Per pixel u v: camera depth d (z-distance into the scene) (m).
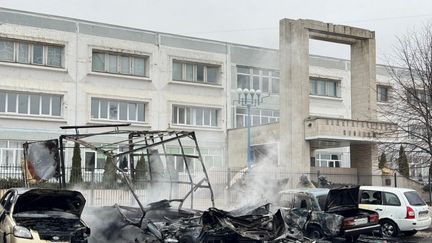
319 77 43.88
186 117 38.34
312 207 15.19
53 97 33.59
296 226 14.88
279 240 12.08
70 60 33.91
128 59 36.47
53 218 12.24
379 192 18.19
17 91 32.12
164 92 37.22
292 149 28.05
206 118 39.16
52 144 15.12
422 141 23.91
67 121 33.47
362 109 30.94
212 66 39.66
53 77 33.34
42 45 33.34
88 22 34.78
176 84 37.75
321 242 13.57
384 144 27.05
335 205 14.96
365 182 29.42
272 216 12.62
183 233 12.06
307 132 28.17
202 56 38.81
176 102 37.56
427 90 23.48
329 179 28.66
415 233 18.80
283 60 28.84
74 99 33.88
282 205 16.20
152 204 14.27
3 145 31.48
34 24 32.78
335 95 45.28
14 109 32.25
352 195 15.26
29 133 32.28
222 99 39.34
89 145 14.31
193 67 38.84
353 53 31.83
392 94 28.38
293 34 28.73
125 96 35.75
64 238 11.38
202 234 11.78
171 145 36.25
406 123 24.80
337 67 45.12
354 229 14.50
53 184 18.17
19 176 23.91
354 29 30.53
